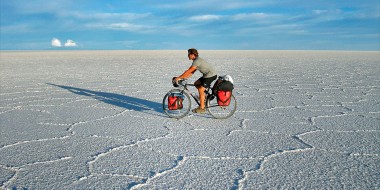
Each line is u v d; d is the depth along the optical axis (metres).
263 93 9.45
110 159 4.00
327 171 3.63
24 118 6.25
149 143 4.64
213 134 5.12
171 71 17.38
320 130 5.36
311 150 4.35
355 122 5.91
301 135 5.05
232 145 4.55
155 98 8.62
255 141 4.74
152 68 19.61
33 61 28.44
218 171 3.63
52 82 12.34
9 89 10.34
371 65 22.22
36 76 14.68
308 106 7.45
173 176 3.49
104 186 3.25
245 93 9.44
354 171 3.63
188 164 3.83
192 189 3.19
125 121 6.02
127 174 3.55
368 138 4.90
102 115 6.55
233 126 5.64
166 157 4.07
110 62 26.69
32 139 4.85
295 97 8.74
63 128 5.51
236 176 3.50
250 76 14.49
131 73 16.16
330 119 6.15
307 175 3.53
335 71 17.16
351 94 9.27
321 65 22.39
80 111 6.95
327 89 10.30
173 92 6.25
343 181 3.37
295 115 6.50
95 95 9.15
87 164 3.84
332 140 4.79
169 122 5.95
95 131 5.31
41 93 9.52
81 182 3.34
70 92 9.72
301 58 34.72
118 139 4.86
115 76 14.64
